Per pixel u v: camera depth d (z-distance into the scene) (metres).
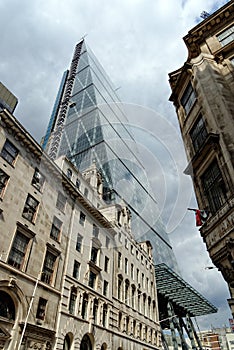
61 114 61.44
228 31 15.01
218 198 10.98
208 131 12.04
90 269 27.22
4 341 16.52
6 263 18.06
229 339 71.75
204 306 52.62
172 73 18.02
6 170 20.86
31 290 19.44
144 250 41.41
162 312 53.62
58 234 24.41
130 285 34.66
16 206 20.67
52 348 19.61
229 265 9.30
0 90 27.14
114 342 27.48
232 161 9.84
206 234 10.70
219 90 12.21
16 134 22.97
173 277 42.66
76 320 22.95
